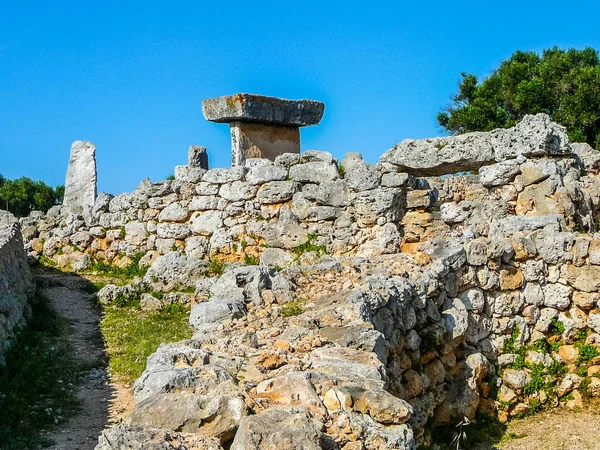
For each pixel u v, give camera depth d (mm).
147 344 13977
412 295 13586
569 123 28922
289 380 8312
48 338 14125
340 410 7887
